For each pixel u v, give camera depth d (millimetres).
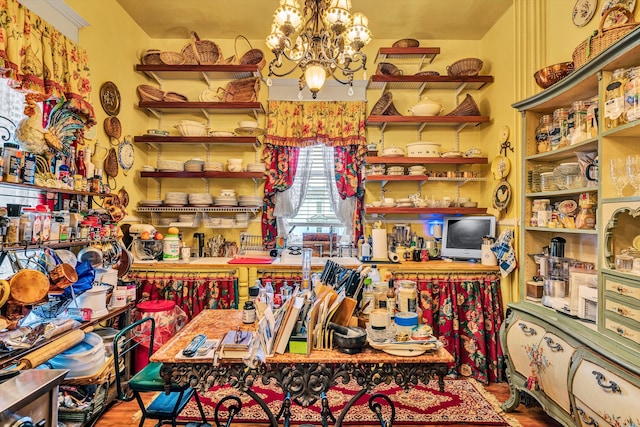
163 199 3572
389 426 1929
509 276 2836
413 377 1432
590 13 2254
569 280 2059
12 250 1664
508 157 3020
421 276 2879
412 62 3619
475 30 3445
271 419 1615
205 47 3322
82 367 1910
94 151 2668
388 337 1556
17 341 1531
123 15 3080
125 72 3127
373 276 2080
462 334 2863
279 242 3398
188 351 1438
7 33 1689
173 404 1746
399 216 3586
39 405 1108
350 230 3590
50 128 2020
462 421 2227
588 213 1956
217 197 3330
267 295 1918
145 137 3262
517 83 2875
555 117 2252
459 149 3643
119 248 2570
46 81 1957
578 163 2041
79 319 2035
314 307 1540
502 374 2809
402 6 3051
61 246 1979
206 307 2883
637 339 1486
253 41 3641
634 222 1704
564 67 2178
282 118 3516
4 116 1873
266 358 1405
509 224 2939
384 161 3322
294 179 3568
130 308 2588
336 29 1740
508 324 2373
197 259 3240
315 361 1404
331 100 3533
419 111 3367
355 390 2598
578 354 1719
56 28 2174
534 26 2736
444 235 3361
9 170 1625
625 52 1561
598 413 1561
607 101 1705
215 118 3641
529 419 2254
